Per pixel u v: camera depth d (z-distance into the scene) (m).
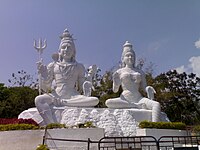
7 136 15.67
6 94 41.69
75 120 18.05
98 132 15.72
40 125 18.14
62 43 21.73
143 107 20.86
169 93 43.09
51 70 20.89
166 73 47.62
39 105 18.53
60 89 20.58
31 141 15.35
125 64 22.80
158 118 19.83
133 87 21.61
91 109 18.88
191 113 47.28
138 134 17.73
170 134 18.08
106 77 38.53
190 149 10.71
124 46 23.06
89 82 20.73
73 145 15.29
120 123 18.75
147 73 40.75
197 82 47.47
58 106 19.25
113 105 20.23
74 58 21.92
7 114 39.25
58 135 15.30
